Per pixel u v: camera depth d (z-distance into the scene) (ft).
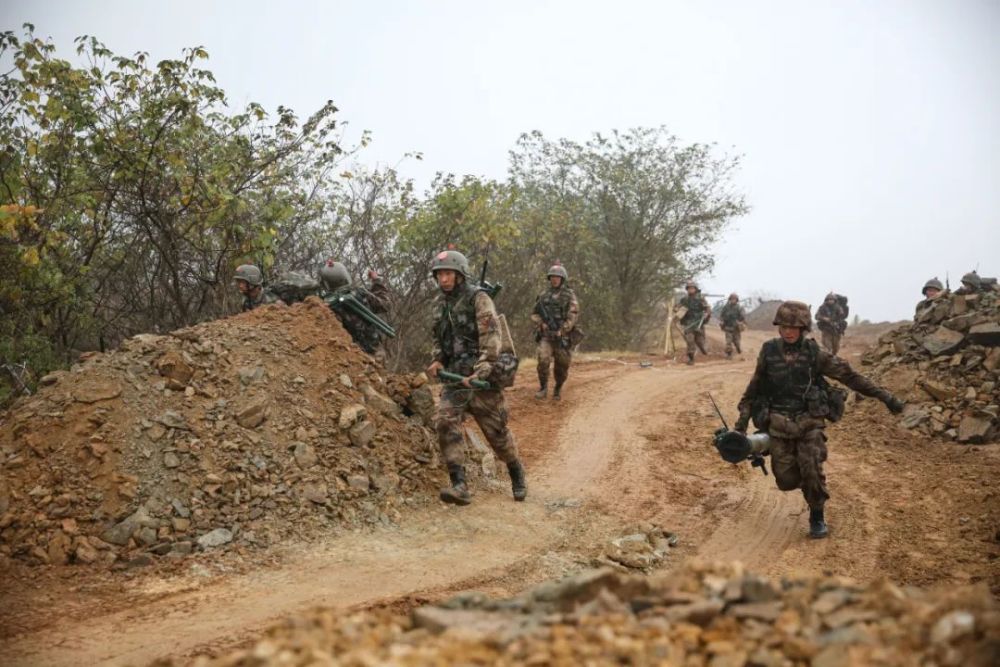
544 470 27.58
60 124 33.81
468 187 50.34
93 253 36.45
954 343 33.50
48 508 17.75
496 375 21.99
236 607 15.16
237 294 39.19
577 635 8.51
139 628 14.08
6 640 13.44
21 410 19.98
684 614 9.01
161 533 17.94
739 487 25.63
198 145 37.45
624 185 81.41
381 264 50.01
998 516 21.27
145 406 20.33
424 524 20.93
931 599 8.91
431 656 7.92
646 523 22.31
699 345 64.34
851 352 70.69
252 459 20.47
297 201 41.47
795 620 8.76
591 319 79.30
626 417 35.63
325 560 17.98
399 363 52.11
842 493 24.48
